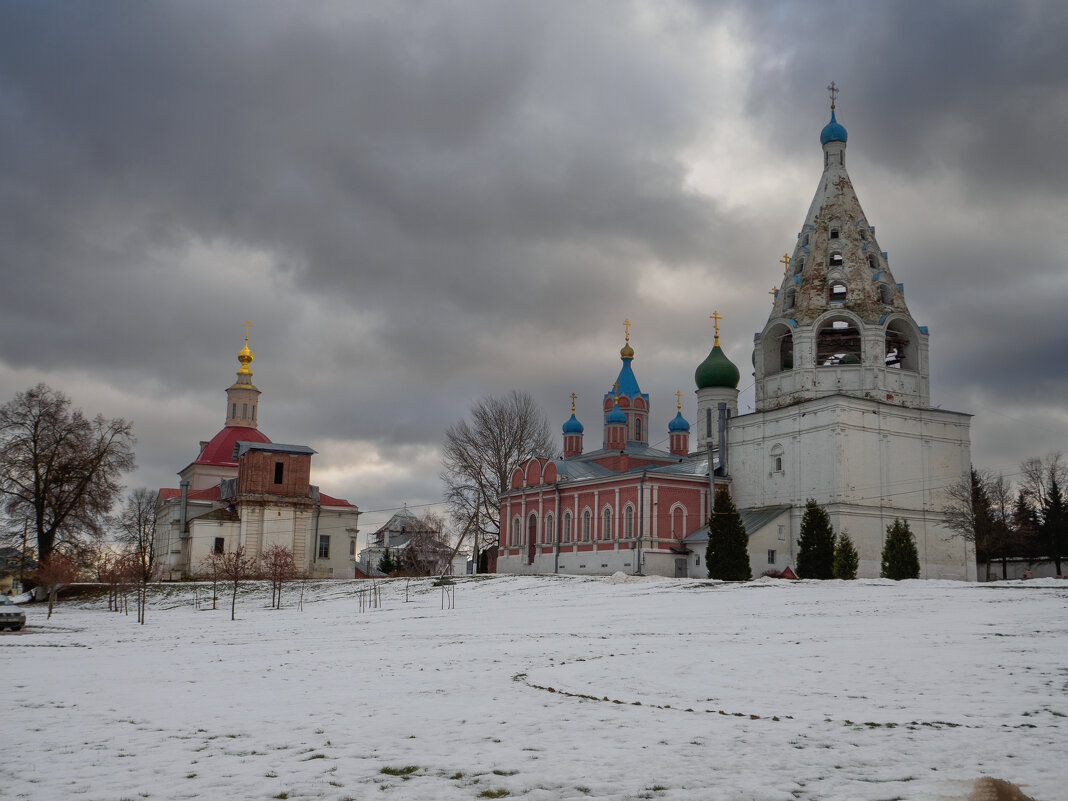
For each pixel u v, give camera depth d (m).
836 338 76.88
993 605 36.72
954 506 74.44
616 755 11.73
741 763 11.16
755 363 80.69
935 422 75.00
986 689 16.55
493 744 12.59
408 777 10.86
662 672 19.86
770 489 76.31
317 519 99.38
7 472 75.44
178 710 16.30
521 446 96.69
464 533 95.50
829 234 78.50
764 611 38.78
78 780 10.99
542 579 65.94
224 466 111.81
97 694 18.83
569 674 19.98
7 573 86.44
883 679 18.02
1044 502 80.75
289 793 10.25
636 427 100.81
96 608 69.69
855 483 70.19
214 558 85.19
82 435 77.62
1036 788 9.80
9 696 18.64
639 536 76.56
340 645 30.94
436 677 20.33
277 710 15.98
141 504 129.75
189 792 10.35
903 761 11.15
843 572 60.81
